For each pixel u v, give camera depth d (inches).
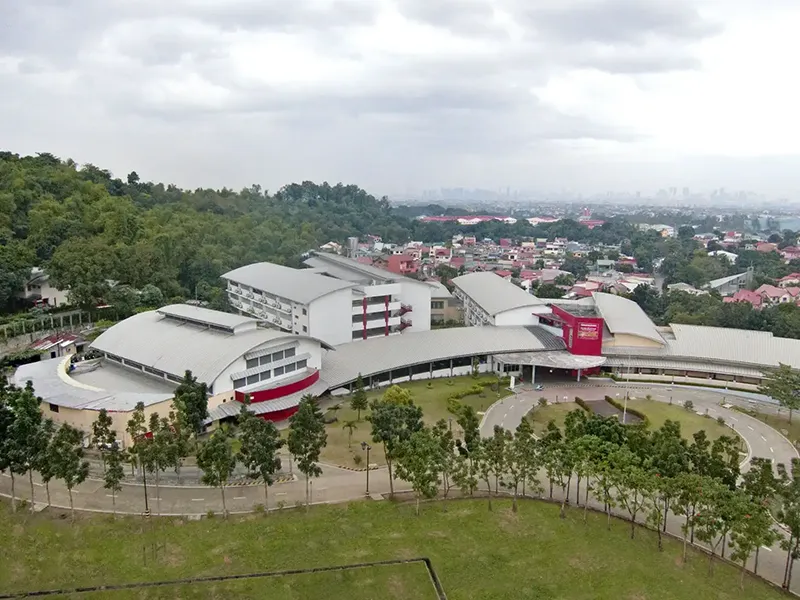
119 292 4557.1
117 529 1958.7
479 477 2271.2
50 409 2682.1
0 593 1633.9
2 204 5457.7
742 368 3914.9
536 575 1797.5
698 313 5408.5
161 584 1694.1
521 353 3973.9
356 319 4404.5
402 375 3794.3
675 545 2010.3
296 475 2428.6
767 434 3090.6
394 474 2341.3
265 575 1748.3
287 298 4254.4
